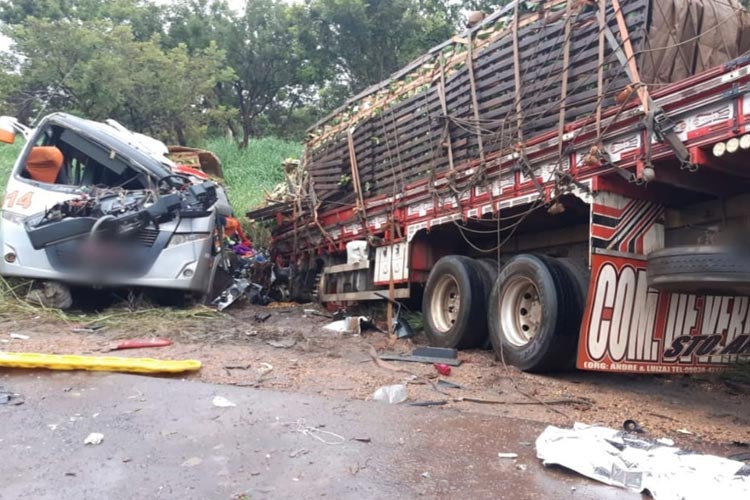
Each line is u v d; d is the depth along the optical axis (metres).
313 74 24.67
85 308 7.85
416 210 7.32
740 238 4.63
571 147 5.12
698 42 5.06
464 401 4.61
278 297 10.70
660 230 5.29
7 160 16.47
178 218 7.81
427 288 7.09
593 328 4.92
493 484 3.09
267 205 12.30
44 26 16.62
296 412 4.04
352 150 8.77
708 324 5.52
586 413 4.48
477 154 6.31
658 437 3.94
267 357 5.62
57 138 8.05
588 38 5.15
